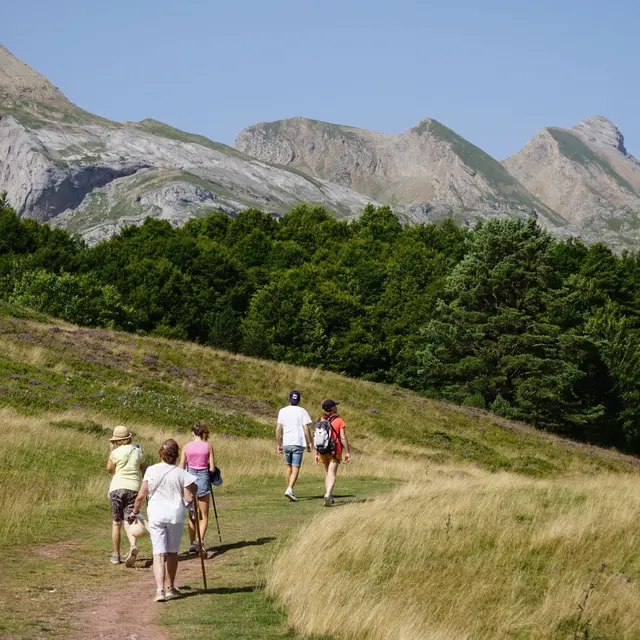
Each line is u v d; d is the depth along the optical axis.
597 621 10.05
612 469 46.38
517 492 19.31
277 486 23.02
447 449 41.31
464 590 10.64
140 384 38.62
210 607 9.83
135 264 80.31
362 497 20.38
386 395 48.66
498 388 61.66
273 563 11.88
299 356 74.00
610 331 67.06
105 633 8.50
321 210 113.50
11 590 10.20
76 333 44.34
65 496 17.62
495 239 66.44
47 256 79.38
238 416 37.22
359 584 10.33
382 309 79.81
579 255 89.94
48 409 29.34
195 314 78.62
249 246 93.56
